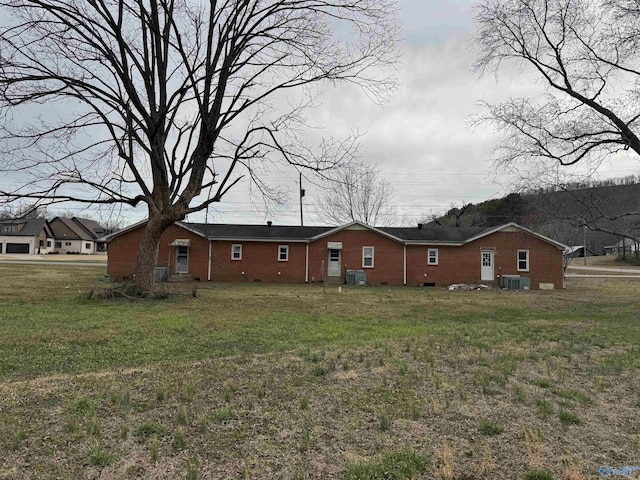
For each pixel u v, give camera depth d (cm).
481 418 394
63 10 1255
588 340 778
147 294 1480
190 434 352
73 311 1132
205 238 2552
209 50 1426
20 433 345
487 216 4944
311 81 1354
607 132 1399
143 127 1359
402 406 421
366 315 1191
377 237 2588
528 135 1520
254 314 1155
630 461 313
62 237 7344
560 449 331
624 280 3083
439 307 1431
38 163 1336
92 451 317
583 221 1510
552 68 1488
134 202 1497
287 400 436
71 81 1287
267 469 298
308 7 1238
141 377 510
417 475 290
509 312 1304
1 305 1226
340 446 334
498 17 1480
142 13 1334
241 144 1464
